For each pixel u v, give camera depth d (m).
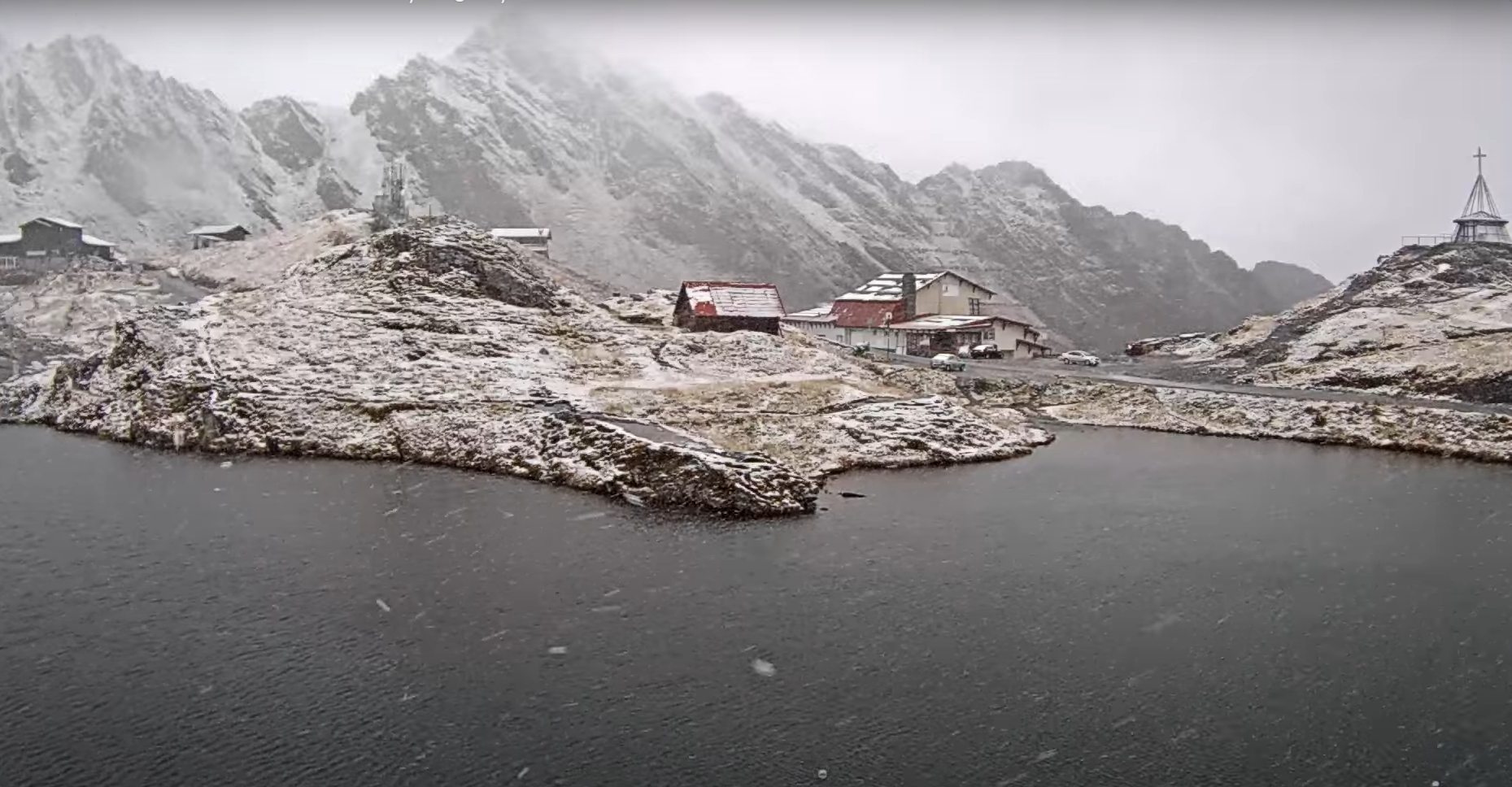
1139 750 23.77
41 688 26.62
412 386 64.31
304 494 47.84
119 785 21.92
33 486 49.41
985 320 105.69
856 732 24.50
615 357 74.38
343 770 22.61
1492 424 62.81
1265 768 22.97
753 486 45.72
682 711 25.48
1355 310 101.69
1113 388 79.94
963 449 59.75
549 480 50.66
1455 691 26.86
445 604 32.81
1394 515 45.66
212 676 27.31
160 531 41.31
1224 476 54.75
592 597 33.62
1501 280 103.44
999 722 25.03
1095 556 38.91
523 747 23.64
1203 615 32.53
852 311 113.81
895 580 35.62
